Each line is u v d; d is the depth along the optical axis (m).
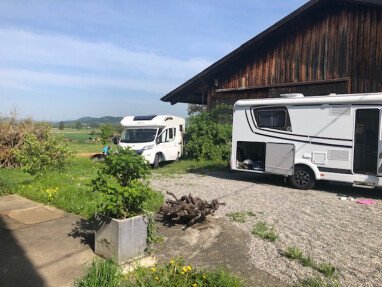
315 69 14.37
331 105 9.46
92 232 5.68
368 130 10.25
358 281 4.22
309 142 9.82
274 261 4.79
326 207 7.85
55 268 4.36
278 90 15.45
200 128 17.25
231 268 4.56
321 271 4.47
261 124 10.73
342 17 13.63
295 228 6.23
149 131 15.13
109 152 5.04
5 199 7.95
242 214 7.05
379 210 7.63
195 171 13.79
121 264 4.50
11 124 14.48
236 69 16.88
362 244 5.46
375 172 9.40
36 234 5.59
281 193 9.42
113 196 4.61
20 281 4.00
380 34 12.73
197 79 17.84
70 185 8.62
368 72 13.00
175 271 4.26
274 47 15.59
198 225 6.17
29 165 9.89
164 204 7.25
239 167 11.32
